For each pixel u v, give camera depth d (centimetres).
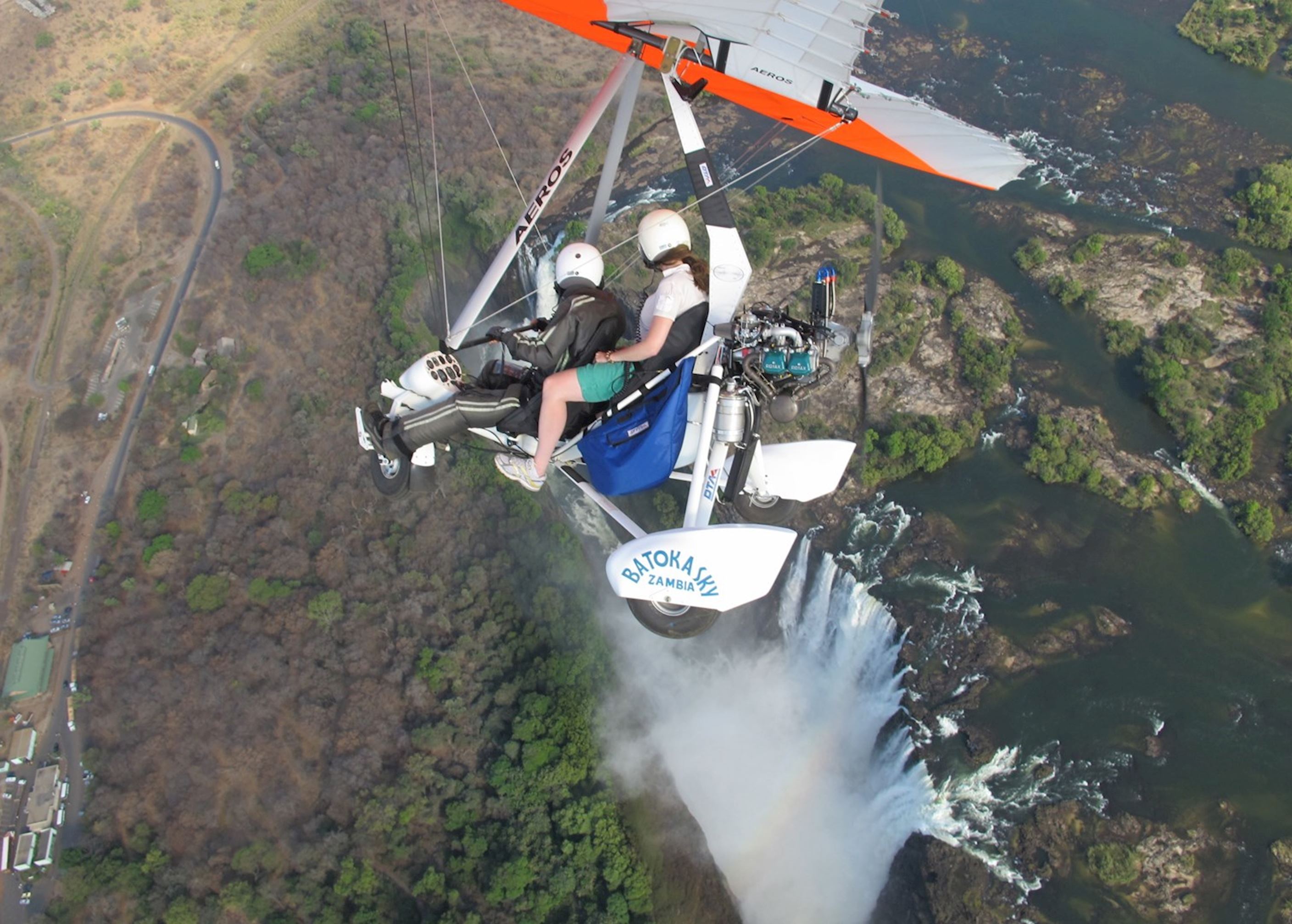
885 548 6406
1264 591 6019
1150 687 5706
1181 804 5278
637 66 1288
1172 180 7944
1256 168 7919
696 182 1146
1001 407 6844
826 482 1246
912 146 1589
